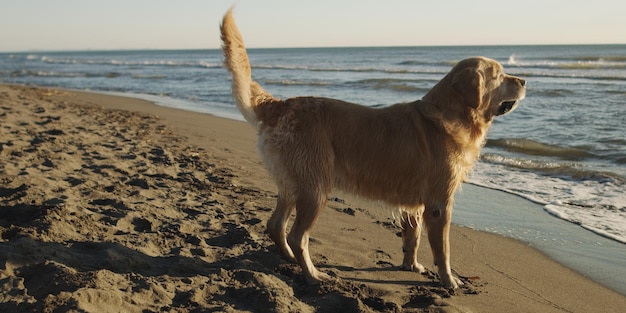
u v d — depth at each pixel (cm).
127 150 921
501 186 811
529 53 6806
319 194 446
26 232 469
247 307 377
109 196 631
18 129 1023
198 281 409
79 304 329
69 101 1906
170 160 860
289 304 381
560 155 991
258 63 5966
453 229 623
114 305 347
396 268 495
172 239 506
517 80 493
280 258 483
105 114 1456
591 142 1056
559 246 566
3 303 333
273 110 464
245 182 764
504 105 497
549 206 702
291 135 447
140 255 448
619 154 953
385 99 1864
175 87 2772
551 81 2386
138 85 2975
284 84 2577
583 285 471
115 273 402
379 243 554
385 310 394
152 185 696
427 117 464
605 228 616
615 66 3422
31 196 589
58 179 687
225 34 459
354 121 458
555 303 435
